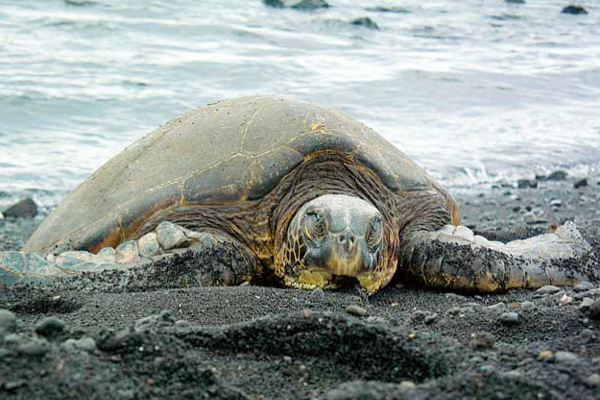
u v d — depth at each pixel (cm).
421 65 2188
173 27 2306
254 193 597
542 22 3675
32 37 2022
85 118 1419
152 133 721
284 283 582
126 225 602
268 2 3003
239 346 364
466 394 296
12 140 1295
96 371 305
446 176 1268
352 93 1767
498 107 1783
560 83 2105
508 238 819
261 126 636
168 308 450
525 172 1323
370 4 3531
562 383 311
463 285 577
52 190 1111
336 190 612
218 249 564
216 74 1814
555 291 557
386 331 367
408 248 614
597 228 784
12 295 484
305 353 362
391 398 293
